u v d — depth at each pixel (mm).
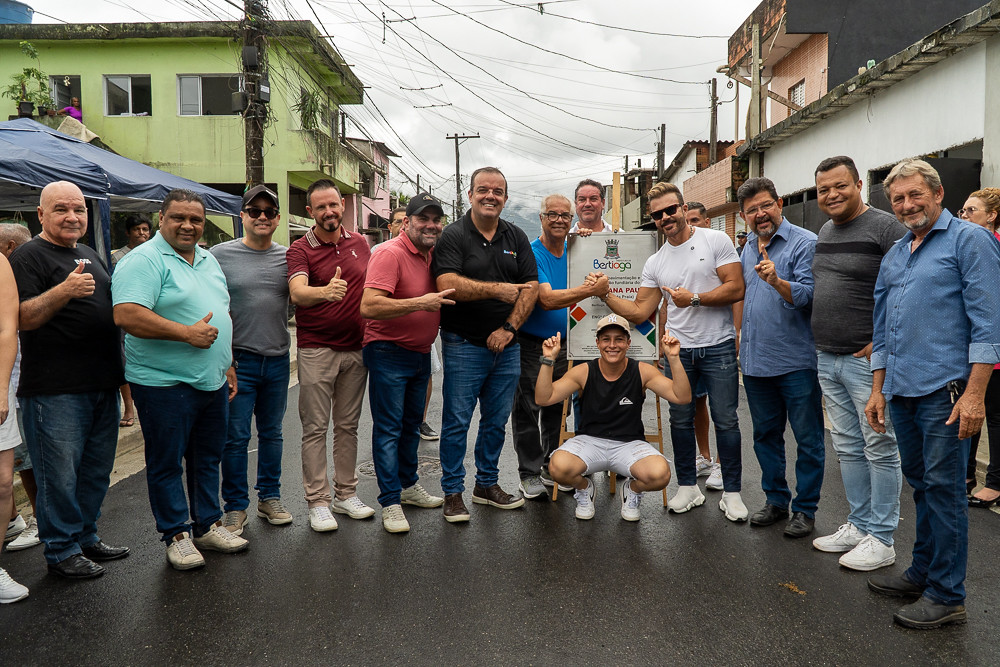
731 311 4629
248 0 11672
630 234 4992
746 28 17422
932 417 3094
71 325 3592
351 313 4539
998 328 2916
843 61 13844
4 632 3133
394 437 4461
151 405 3699
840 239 3855
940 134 8711
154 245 3730
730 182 15492
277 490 4578
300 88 19609
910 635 3020
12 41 18234
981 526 4273
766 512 4422
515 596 3432
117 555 3980
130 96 18938
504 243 4582
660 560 3863
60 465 3613
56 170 6676
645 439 4645
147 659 2898
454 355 4543
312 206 4449
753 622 3148
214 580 3664
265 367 4438
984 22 7227
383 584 3588
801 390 4156
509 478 5578
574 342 5074
